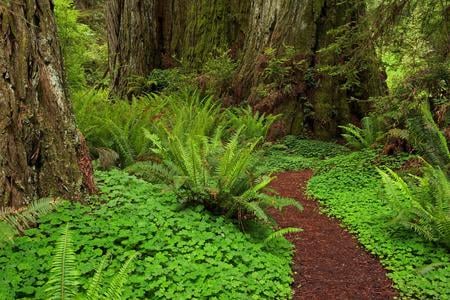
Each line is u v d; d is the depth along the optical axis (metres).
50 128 4.82
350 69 9.99
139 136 7.60
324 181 8.65
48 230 4.29
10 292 3.38
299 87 12.90
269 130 12.44
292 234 6.30
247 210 5.63
